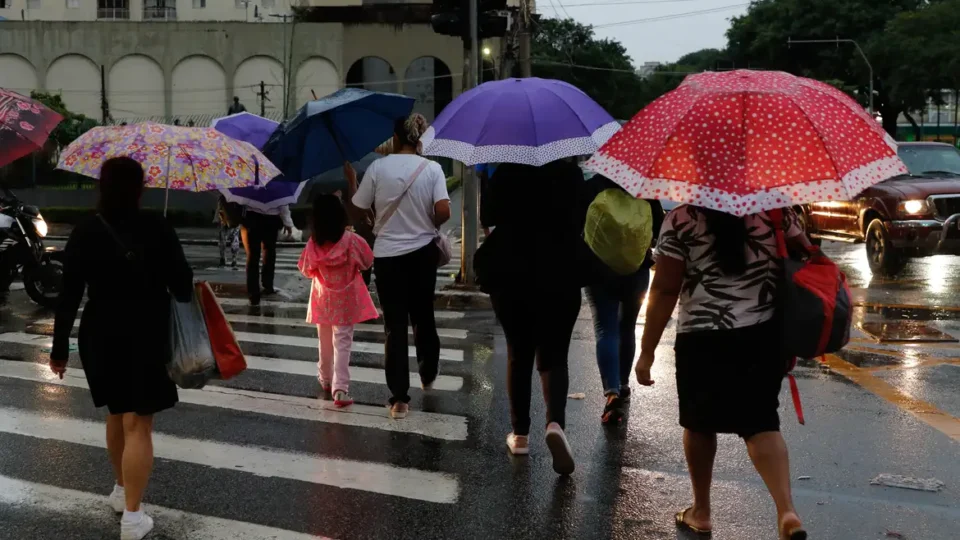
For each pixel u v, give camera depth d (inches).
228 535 173.8
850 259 668.7
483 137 202.1
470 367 319.3
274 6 2215.8
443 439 234.4
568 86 217.0
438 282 555.8
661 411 257.6
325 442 232.2
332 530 176.1
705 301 152.0
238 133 395.2
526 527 176.9
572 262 203.5
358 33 1946.4
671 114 144.9
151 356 172.2
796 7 2146.9
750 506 186.4
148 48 1888.5
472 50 484.7
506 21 486.9
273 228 471.8
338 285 264.1
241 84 1902.1
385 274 248.1
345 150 299.7
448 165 1752.0
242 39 1892.2
